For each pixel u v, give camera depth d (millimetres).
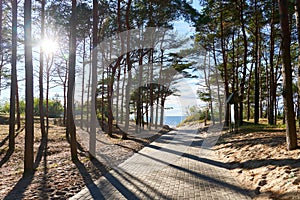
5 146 13641
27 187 6000
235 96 16781
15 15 12039
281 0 7762
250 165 7363
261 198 4926
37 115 37281
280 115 33500
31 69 7824
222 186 5980
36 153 11938
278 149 7930
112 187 6004
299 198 4379
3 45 16625
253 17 18141
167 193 5516
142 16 18047
